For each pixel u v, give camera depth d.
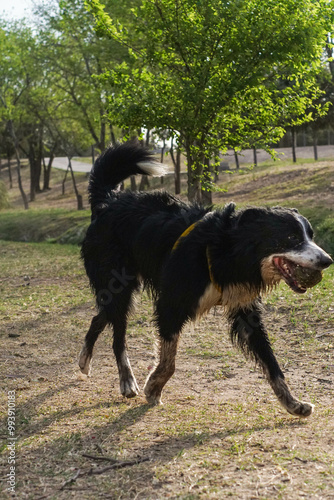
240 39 9.87
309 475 3.01
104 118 11.39
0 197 31.25
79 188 42.09
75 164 56.38
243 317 4.28
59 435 3.83
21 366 5.58
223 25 9.97
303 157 36.84
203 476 3.05
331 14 9.75
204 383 4.95
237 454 3.33
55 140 35.78
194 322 4.30
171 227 4.44
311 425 3.82
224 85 10.08
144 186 31.06
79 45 21.16
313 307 6.99
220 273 3.97
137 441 3.65
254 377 5.07
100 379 5.18
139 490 2.94
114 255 4.92
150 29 10.82
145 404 4.45
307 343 5.87
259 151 40.59
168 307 4.20
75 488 3.01
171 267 4.16
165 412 4.22
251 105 10.94
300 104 11.03
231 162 36.38
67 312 7.98
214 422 3.95
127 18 14.07
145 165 5.47
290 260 3.63
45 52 23.25
